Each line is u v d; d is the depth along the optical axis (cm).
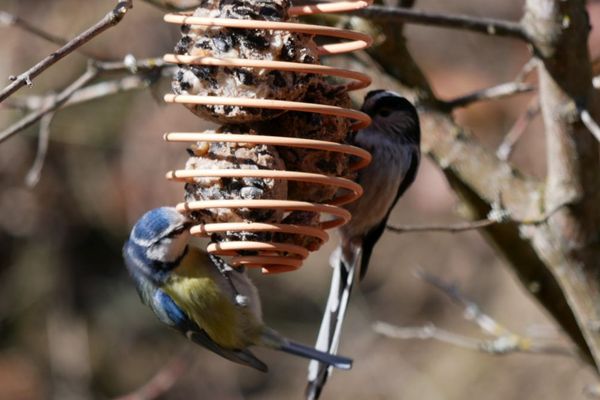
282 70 711
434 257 2059
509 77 1839
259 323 935
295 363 2141
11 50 1809
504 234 1091
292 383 2114
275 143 709
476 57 1869
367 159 770
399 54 1066
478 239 2039
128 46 1822
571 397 1839
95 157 1920
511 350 1122
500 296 1950
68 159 1923
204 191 734
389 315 2072
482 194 1018
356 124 812
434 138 1045
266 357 2150
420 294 2062
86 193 1927
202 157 736
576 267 945
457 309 2034
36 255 1988
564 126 907
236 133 731
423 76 1077
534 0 894
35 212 1939
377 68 1080
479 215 1061
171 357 2041
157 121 1877
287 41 721
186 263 932
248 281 947
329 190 774
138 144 1888
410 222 1872
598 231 936
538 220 911
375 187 1015
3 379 1923
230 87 716
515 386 1905
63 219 1959
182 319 930
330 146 723
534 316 1869
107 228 1969
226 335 924
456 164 1032
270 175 707
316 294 2127
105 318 2027
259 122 748
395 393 2002
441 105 1058
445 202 1806
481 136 1766
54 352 1972
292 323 2106
